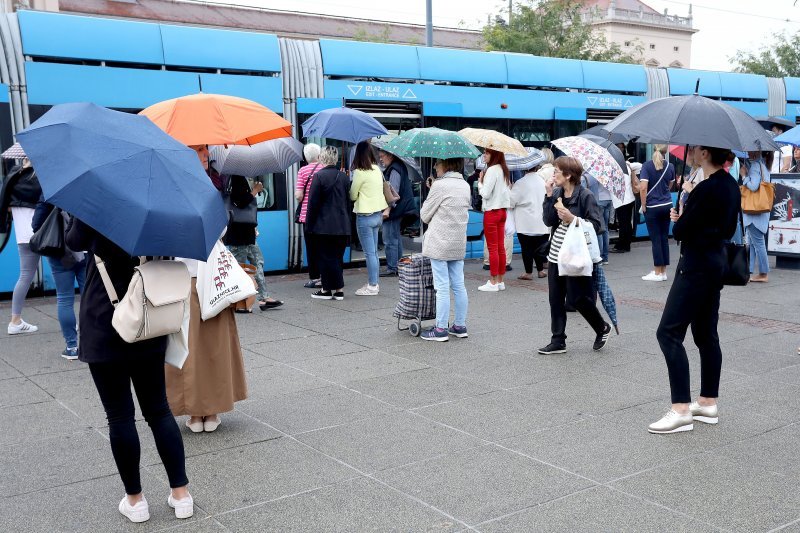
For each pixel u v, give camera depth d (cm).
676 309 497
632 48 6688
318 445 478
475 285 1082
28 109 945
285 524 373
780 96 1866
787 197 1195
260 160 757
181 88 1048
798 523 371
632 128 498
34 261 770
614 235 1622
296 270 1197
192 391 481
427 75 1277
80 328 362
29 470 441
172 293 354
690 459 453
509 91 1377
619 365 664
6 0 2005
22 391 593
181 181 340
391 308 917
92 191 320
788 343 744
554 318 700
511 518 378
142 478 429
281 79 1134
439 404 559
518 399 570
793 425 513
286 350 719
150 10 3866
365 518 379
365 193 977
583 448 471
